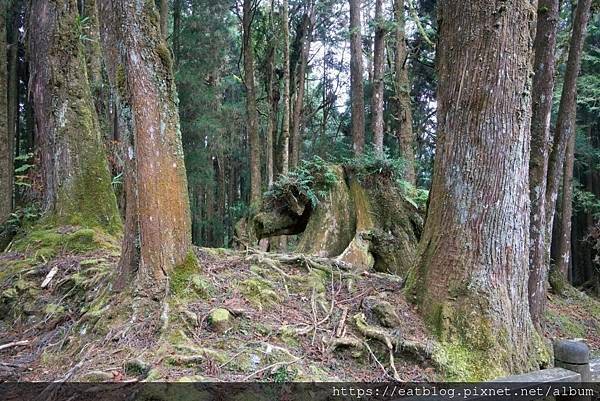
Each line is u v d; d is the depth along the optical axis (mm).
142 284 3570
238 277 3951
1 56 10180
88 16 8336
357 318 3611
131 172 3748
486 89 3506
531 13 3631
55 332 3887
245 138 21891
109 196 6605
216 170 22672
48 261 5363
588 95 13234
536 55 4770
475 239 3502
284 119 14047
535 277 4684
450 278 3561
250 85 13875
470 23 3580
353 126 12570
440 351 3271
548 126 4816
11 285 4977
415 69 17156
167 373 2725
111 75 3826
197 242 19656
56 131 6484
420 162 19375
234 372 2822
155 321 3264
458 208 3602
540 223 4734
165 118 3777
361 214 6348
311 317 3646
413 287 3848
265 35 17953
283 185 6594
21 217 7105
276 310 3662
